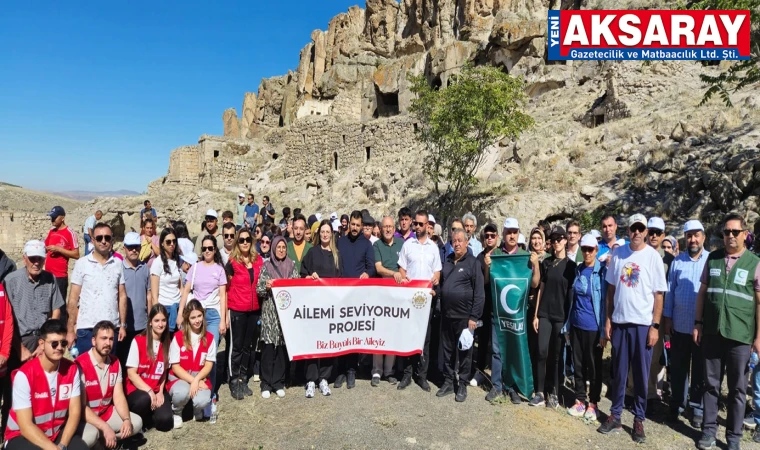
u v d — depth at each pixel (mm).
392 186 26141
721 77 12695
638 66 21891
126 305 6445
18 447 4648
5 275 6270
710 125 16312
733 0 11383
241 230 7008
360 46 50875
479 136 19594
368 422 6129
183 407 6094
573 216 15531
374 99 43406
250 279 6969
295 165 36500
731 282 5465
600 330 6270
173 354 6102
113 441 5164
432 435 5844
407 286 7188
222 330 6594
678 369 6309
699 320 5867
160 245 6996
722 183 12852
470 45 35688
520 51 32031
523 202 16578
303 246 8008
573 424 6191
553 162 19297
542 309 6695
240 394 6875
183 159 44062
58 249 8250
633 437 5820
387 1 49344
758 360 5430
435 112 19969
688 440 5848
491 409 6562
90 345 5980
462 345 6527
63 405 4906
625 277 5906
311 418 6246
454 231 6902
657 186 15156
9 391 5629
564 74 29625
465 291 6828
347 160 33281
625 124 19359
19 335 5688
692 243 6297
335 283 7129
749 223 11406
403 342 7148
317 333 7016
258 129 62844
